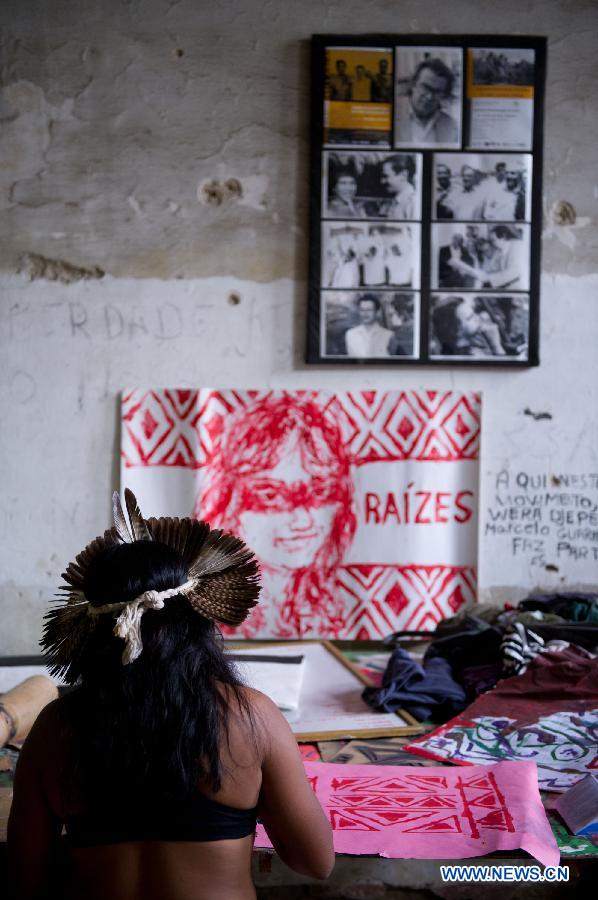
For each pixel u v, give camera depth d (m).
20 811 1.49
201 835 1.40
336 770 2.51
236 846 1.44
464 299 4.17
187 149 4.15
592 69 4.19
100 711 1.39
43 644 1.53
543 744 2.81
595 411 4.25
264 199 4.18
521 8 4.16
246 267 4.19
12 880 1.51
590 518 4.26
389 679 3.37
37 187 4.12
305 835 1.49
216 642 1.53
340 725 3.10
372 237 4.14
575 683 3.20
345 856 2.00
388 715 3.22
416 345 4.18
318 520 4.24
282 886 2.98
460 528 4.24
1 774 2.69
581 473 4.23
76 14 4.09
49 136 4.11
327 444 4.23
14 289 4.15
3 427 4.18
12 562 4.20
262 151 4.16
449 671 3.56
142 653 1.41
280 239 4.18
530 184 4.16
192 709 1.40
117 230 4.16
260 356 4.21
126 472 4.18
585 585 4.25
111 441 4.21
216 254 4.18
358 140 4.12
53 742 1.45
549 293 4.23
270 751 1.47
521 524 4.23
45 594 4.20
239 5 4.12
